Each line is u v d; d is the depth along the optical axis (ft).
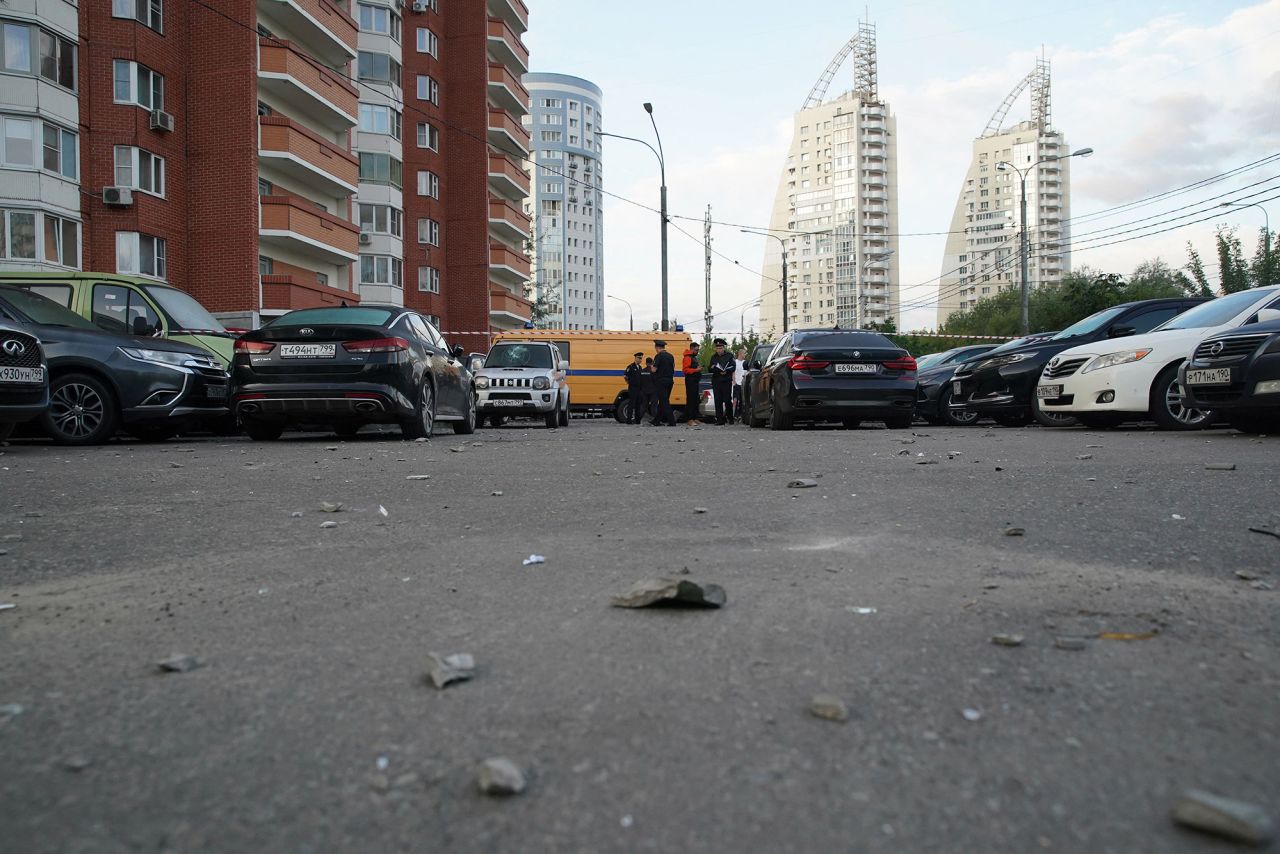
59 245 86.89
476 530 15.44
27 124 83.97
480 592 11.12
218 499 19.27
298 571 12.40
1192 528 14.49
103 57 90.84
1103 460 24.97
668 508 17.66
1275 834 5.28
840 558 12.80
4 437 33.27
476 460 28.14
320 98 114.62
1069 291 154.61
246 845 5.39
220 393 38.27
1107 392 38.17
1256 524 14.70
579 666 8.35
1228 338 30.60
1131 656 8.44
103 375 34.53
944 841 5.35
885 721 7.03
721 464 26.21
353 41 126.31
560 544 14.12
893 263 381.40
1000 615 9.78
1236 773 6.12
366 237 139.95
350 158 123.34
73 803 5.90
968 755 6.45
